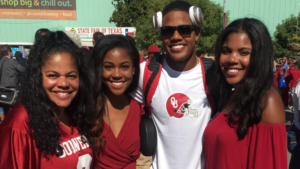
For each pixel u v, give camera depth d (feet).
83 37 60.95
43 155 4.78
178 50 6.46
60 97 5.02
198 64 6.88
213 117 6.64
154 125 7.06
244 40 5.14
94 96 6.39
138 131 7.11
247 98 5.07
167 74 6.79
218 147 5.57
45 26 76.64
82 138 5.70
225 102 6.22
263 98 5.00
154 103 6.87
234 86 5.71
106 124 6.54
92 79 6.36
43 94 4.86
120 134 6.77
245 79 5.22
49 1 75.46
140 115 7.37
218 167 5.58
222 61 5.57
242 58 5.22
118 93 6.61
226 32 5.40
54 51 4.84
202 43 41.11
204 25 40.34
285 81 23.07
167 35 6.56
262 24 5.21
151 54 25.79
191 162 6.72
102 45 6.39
